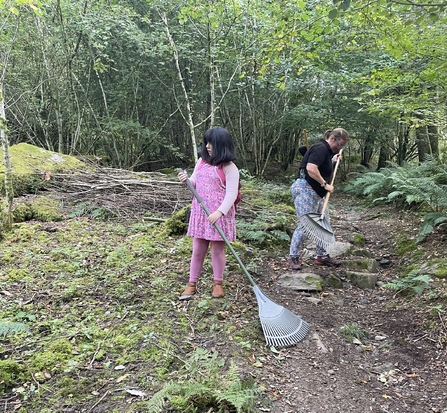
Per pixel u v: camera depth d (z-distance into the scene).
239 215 6.53
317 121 12.62
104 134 11.60
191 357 2.88
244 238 5.63
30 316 3.38
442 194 5.64
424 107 6.90
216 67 10.84
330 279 4.59
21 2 4.66
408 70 7.34
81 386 2.67
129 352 3.00
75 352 2.99
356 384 2.94
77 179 7.47
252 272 4.62
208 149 3.65
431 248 5.25
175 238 5.49
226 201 3.51
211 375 2.68
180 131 14.27
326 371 3.04
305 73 11.27
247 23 10.06
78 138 10.98
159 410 2.34
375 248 6.08
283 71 10.75
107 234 5.50
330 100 12.33
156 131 11.95
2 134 5.02
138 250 4.92
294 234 4.90
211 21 8.46
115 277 4.14
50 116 11.16
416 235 5.82
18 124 11.61
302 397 2.71
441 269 4.49
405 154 14.01
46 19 10.01
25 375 2.73
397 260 5.46
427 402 2.79
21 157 7.59
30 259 4.50
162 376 2.74
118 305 3.67
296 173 14.51
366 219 8.02
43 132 11.08
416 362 3.25
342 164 15.29
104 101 11.47
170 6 9.58
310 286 4.36
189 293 3.82
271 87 12.16
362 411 2.66
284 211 7.20
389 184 8.62
